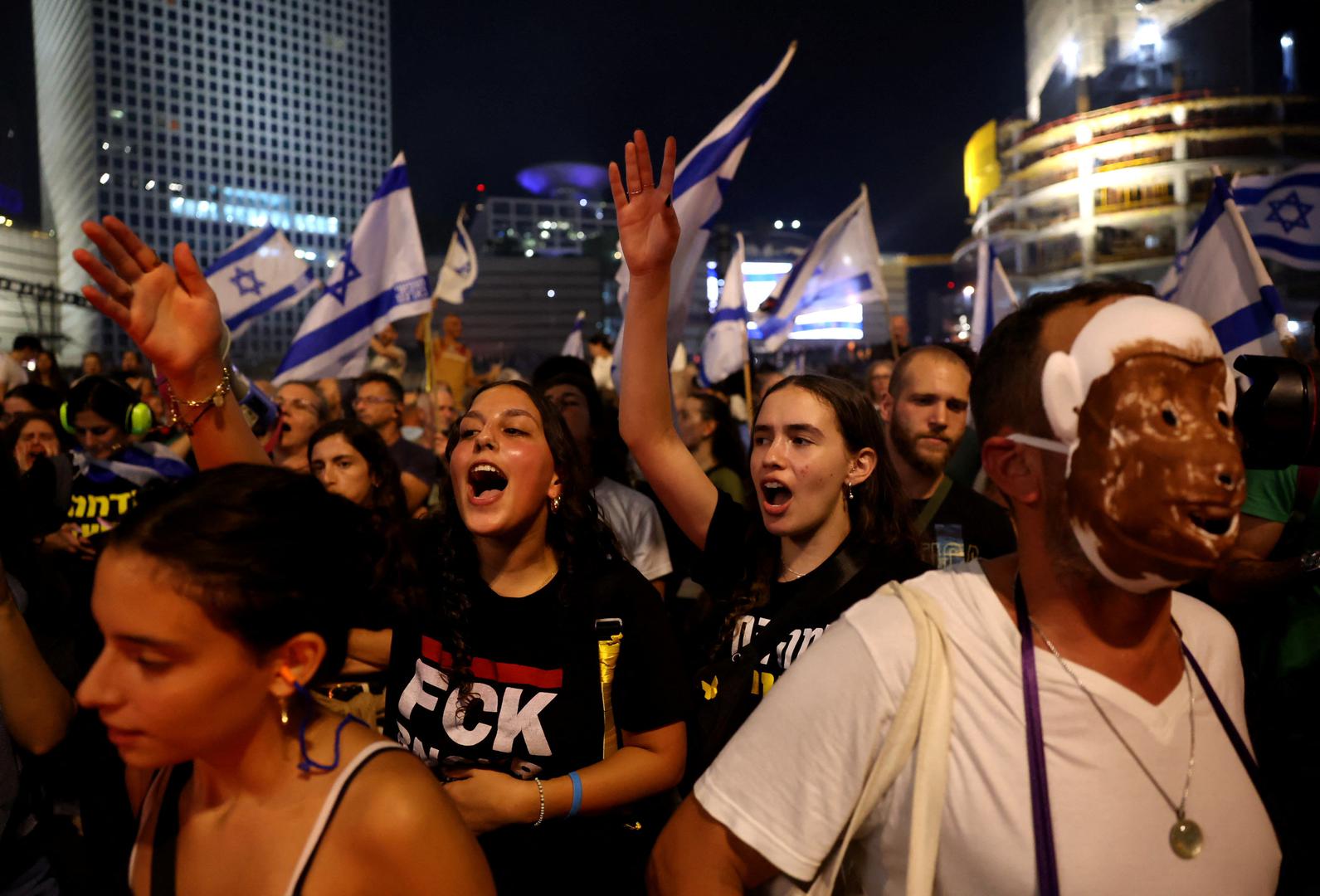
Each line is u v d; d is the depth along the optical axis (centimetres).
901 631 135
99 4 11731
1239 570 300
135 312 193
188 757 131
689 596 458
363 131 13438
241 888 137
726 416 536
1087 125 5853
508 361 11031
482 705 232
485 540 244
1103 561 121
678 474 290
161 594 125
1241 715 141
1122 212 5822
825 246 849
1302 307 3875
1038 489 129
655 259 272
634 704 236
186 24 12244
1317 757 276
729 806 137
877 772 132
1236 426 177
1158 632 130
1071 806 122
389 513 391
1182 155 5631
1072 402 122
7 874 221
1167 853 122
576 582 240
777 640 264
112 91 11781
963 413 377
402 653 246
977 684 130
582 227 15250
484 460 238
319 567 135
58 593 310
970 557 366
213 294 201
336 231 13200
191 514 127
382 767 140
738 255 809
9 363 777
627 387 285
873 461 276
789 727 137
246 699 132
